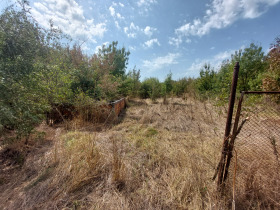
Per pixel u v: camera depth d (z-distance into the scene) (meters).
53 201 1.66
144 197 1.76
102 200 1.68
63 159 2.35
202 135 3.91
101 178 2.04
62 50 5.71
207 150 2.89
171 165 2.43
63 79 4.38
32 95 2.77
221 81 9.30
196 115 5.90
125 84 10.80
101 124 4.72
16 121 2.33
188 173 2.11
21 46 2.65
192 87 12.14
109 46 11.60
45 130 3.92
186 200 1.68
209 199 1.64
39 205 1.60
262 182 1.71
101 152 2.66
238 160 2.09
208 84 11.10
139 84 12.89
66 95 4.63
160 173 2.24
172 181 1.99
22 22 2.85
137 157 2.70
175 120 5.38
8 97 2.17
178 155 2.70
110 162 2.36
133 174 2.19
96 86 6.43
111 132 3.97
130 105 9.11
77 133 3.59
